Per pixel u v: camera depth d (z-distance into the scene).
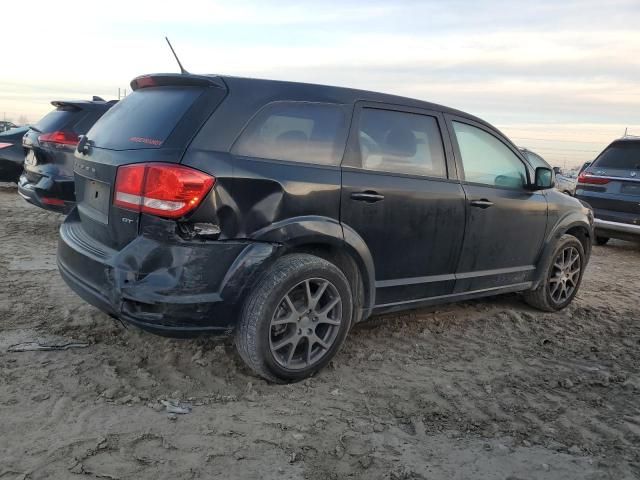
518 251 4.93
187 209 3.10
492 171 4.71
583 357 4.42
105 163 3.47
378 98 4.02
